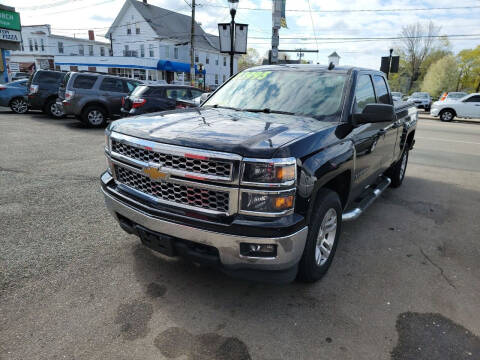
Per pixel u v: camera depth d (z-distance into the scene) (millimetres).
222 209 2252
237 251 2236
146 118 2947
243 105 3611
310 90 3498
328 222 2953
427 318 2590
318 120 3121
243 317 2516
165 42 44656
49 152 7434
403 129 5199
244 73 4160
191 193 2332
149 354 2143
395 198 5496
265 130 2525
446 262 3463
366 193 4312
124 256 3275
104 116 11250
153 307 2580
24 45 50469
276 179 2133
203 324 2426
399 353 2232
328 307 2670
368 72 4035
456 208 5090
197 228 2273
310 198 2371
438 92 61531
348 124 3178
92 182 5453
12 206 4359
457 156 9086
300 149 2320
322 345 2275
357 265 3332
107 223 3973
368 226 4312
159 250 2605
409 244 3844
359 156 3301
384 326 2482
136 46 45875
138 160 2557
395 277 3145
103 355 2119
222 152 2160
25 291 2691
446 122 19609
